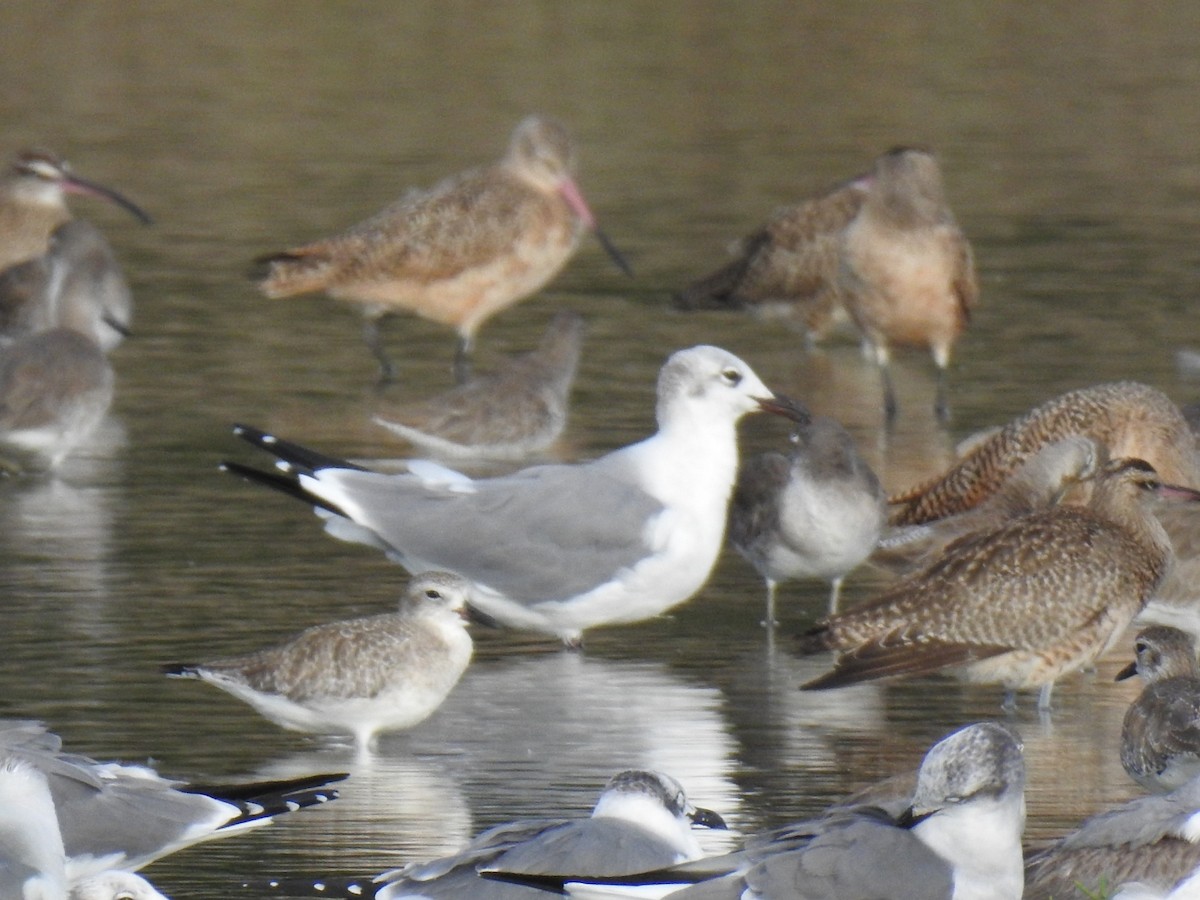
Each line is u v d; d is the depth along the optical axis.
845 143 30.34
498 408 17.80
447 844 10.59
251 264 24.11
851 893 8.41
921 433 18.75
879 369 20.34
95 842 9.09
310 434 18.25
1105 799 11.30
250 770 11.55
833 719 12.47
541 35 38.09
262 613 13.84
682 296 22.78
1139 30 39.16
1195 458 15.70
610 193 27.64
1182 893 8.88
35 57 35.56
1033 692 13.19
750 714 12.52
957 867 8.66
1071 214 26.42
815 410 19.59
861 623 12.61
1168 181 28.25
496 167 21.70
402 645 11.89
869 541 14.25
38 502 16.30
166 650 13.16
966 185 27.95
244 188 27.56
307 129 31.03
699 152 29.84
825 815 9.13
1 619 13.66
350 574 14.71
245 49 36.66
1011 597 12.50
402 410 17.92
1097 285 23.14
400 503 13.87
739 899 8.31
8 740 9.20
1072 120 32.03
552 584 13.58
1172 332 21.28
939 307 19.39
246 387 19.89
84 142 29.92
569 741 12.04
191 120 31.52
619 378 20.33
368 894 9.98
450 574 12.19
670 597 13.76
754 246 22.55
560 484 13.73
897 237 19.33
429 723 12.36
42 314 20.86
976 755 8.77
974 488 15.59
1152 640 12.08
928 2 41.22
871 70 35.53
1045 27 39.31
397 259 20.84
